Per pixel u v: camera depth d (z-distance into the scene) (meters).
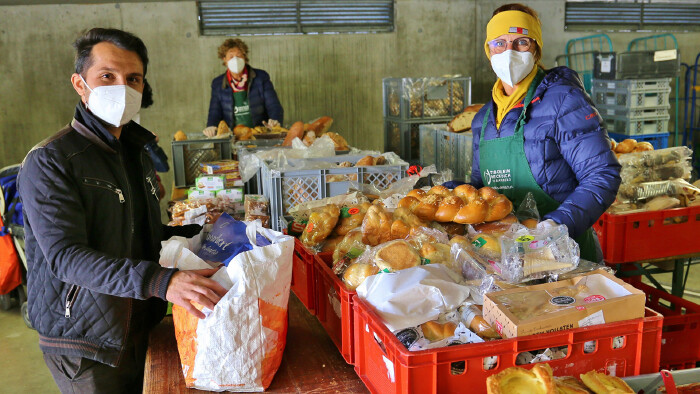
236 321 1.23
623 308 1.10
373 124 7.28
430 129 4.47
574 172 1.79
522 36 1.78
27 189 1.41
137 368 1.72
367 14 7.01
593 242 1.97
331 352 1.48
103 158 1.57
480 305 1.22
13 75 6.29
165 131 6.76
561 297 1.14
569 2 7.46
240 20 6.73
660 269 3.21
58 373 1.60
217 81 5.58
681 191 2.96
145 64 1.66
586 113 1.73
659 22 7.86
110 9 6.36
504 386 0.94
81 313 1.52
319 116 7.13
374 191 2.29
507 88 1.93
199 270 1.32
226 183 3.22
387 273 1.24
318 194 2.59
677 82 7.32
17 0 5.90
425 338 1.14
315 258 1.64
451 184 2.10
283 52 6.89
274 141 4.06
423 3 7.08
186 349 1.29
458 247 1.38
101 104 1.54
